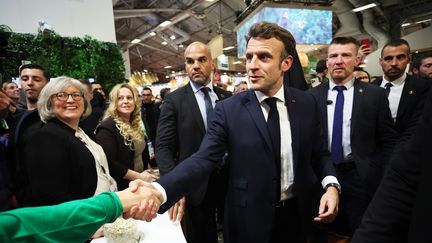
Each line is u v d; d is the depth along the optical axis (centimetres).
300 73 163
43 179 119
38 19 562
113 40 676
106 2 665
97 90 342
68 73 549
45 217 59
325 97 183
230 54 1647
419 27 1214
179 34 1324
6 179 128
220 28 1122
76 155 131
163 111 172
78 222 63
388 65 216
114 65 622
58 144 125
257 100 115
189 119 169
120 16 959
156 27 1174
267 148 110
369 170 163
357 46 179
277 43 108
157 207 89
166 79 2466
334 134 175
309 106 122
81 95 149
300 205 116
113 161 195
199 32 1356
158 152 164
